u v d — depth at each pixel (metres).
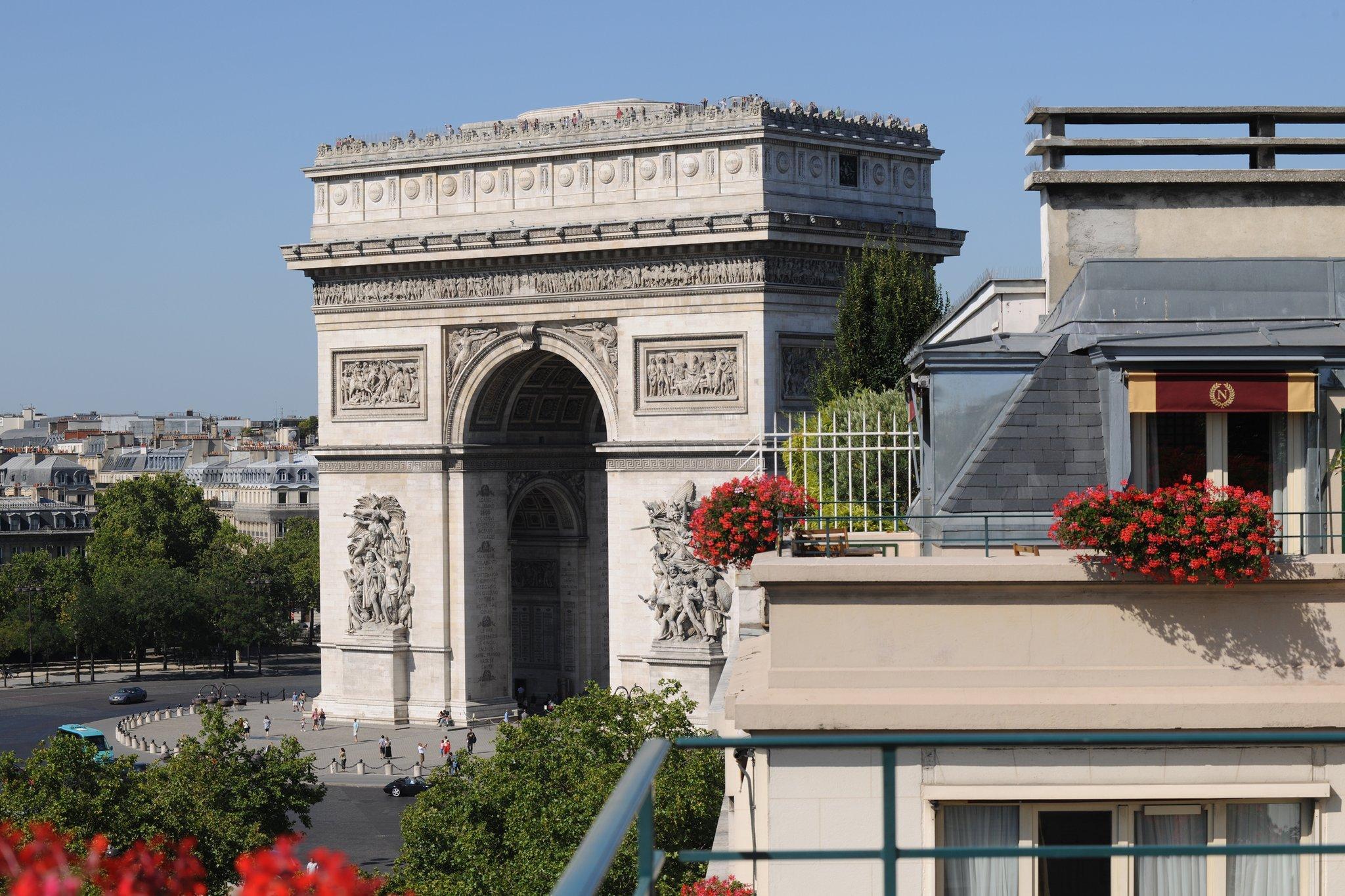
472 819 129.12
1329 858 45.41
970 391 54.00
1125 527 45.25
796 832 45.09
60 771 137.62
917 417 61.00
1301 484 51.59
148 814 138.88
